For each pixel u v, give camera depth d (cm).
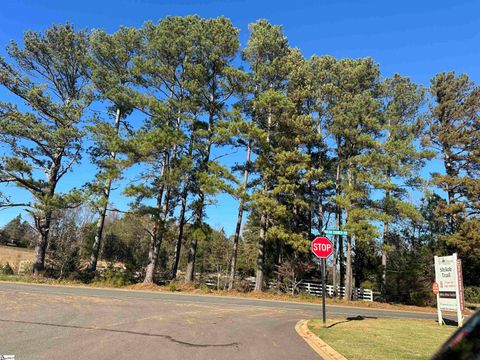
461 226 3547
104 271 3341
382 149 3253
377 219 3089
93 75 3177
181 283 3241
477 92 3822
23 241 6228
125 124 3600
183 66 3269
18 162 2914
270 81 3400
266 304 2320
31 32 3212
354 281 4259
